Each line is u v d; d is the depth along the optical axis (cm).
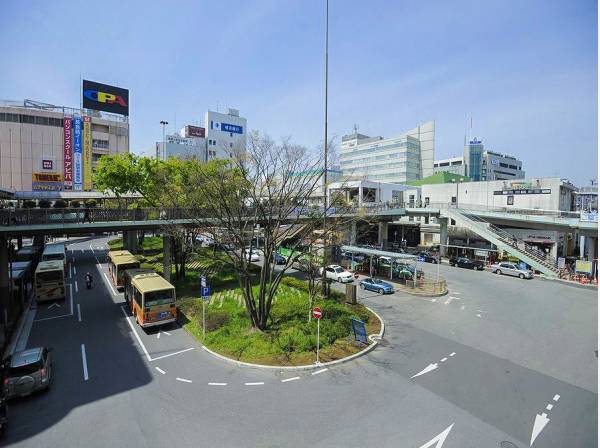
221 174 2273
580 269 3625
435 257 4606
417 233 6425
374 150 10825
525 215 4353
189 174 3156
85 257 4656
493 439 1061
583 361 1633
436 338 1909
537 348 1784
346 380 1420
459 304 2631
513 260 4366
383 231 5481
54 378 1462
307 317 2044
